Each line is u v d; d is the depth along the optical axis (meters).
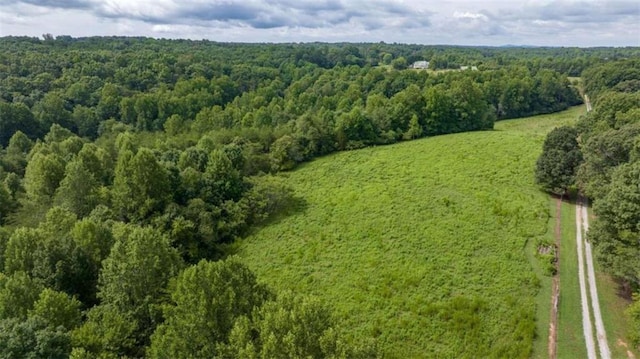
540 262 38.38
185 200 49.88
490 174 59.75
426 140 81.38
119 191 45.47
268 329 21.08
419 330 31.67
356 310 34.44
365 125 79.12
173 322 23.03
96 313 26.77
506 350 28.95
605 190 39.50
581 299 33.56
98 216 41.50
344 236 46.31
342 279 38.91
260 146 69.56
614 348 28.52
